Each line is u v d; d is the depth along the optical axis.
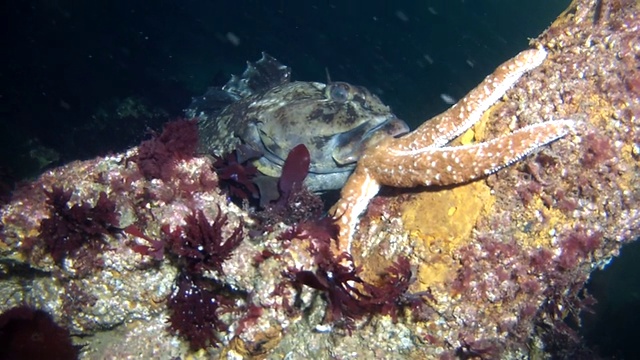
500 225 0.38
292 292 0.38
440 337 0.39
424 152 0.38
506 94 0.41
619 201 0.38
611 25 0.39
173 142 0.44
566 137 0.36
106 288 0.41
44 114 1.39
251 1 2.73
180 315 0.40
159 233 0.40
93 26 2.00
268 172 0.52
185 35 2.33
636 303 0.89
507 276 0.38
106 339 0.44
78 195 0.42
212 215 0.42
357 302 0.36
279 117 0.51
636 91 0.37
